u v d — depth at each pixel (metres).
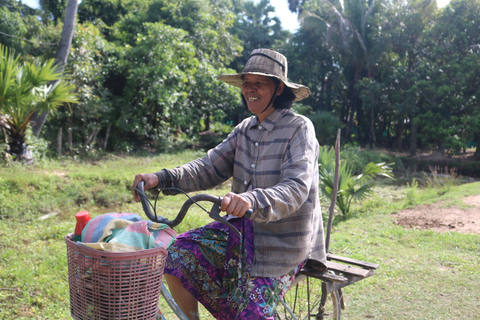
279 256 2.09
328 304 3.11
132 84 16.70
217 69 19.88
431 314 3.69
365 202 9.35
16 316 3.37
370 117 25.12
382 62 23.27
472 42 20.56
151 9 19.44
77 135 15.16
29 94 9.15
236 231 1.69
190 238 2.23
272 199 1.79
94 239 1.60
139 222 1.60
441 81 19.80
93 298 1.54
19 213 6.77
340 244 5.87
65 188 8.18
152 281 1.58
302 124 2.12
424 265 5.05
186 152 17.02
